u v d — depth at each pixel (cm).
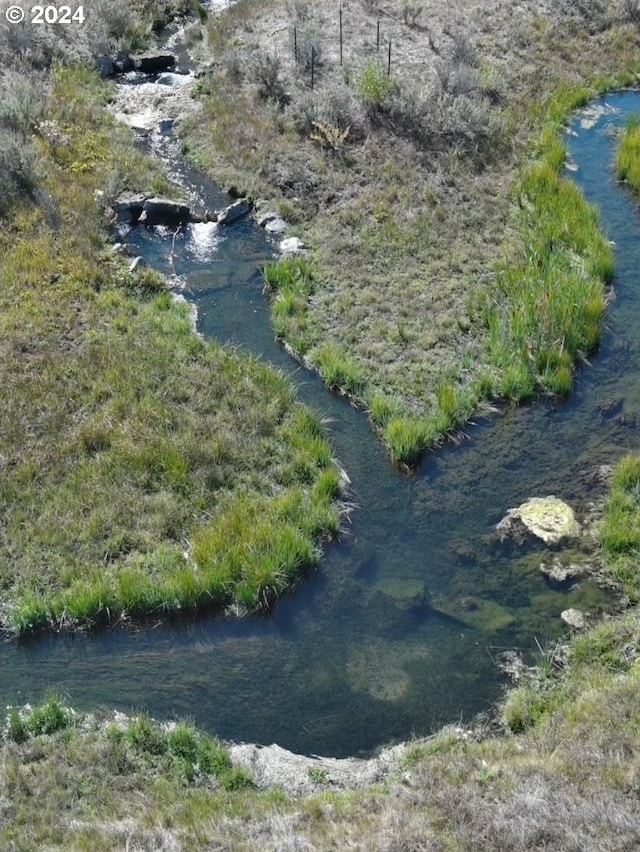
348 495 1038
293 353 1252
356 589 933
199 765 752
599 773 687
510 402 1169
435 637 888
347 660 866
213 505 996
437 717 816
